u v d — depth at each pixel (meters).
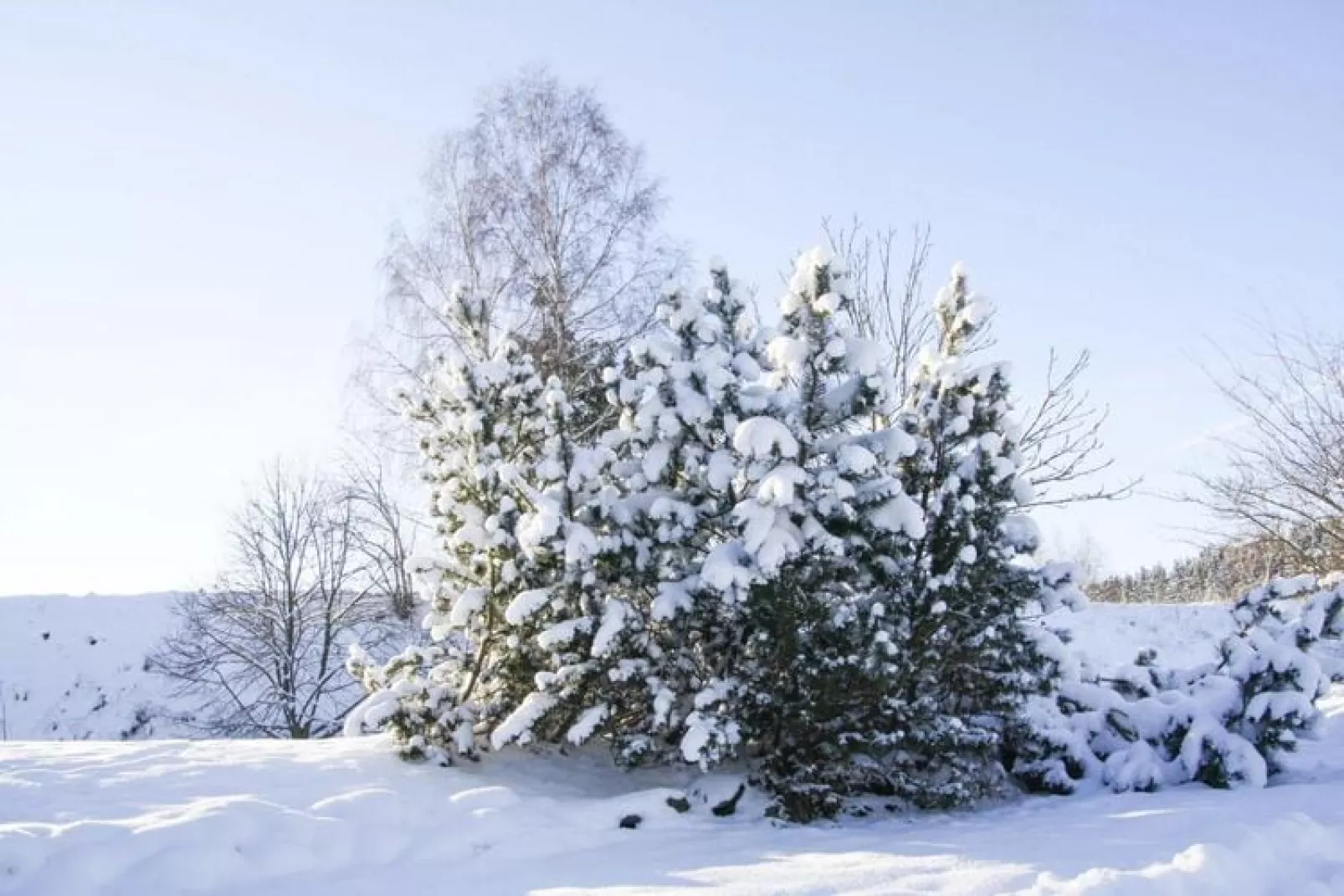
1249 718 9.16
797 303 9.11
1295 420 15.88
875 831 7.77
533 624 9.27
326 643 22.02
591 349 19.39
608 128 20.56
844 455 8.62
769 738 8.99
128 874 5.98
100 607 24.91
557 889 5.81
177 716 21.64
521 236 19.77
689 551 9.51
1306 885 5.75
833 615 8.60
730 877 5.96
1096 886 5.23
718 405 9.19
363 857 6.71
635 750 8.86
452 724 9.12
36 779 7.80
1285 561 17.25
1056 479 15.00
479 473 9.27
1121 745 9.78
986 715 9.59
